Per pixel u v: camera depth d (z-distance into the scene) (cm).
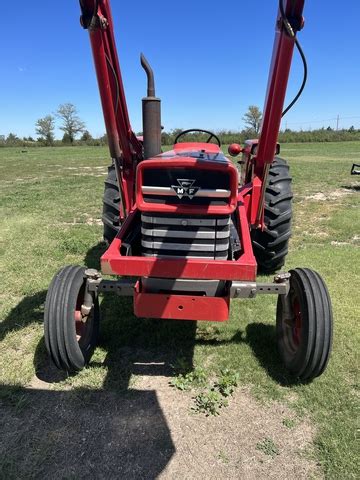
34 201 978
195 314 292
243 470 241
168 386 312
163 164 277
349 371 329
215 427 272
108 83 317
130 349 356
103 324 392
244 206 376
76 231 693
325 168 1681
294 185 1197
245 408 289
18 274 512
